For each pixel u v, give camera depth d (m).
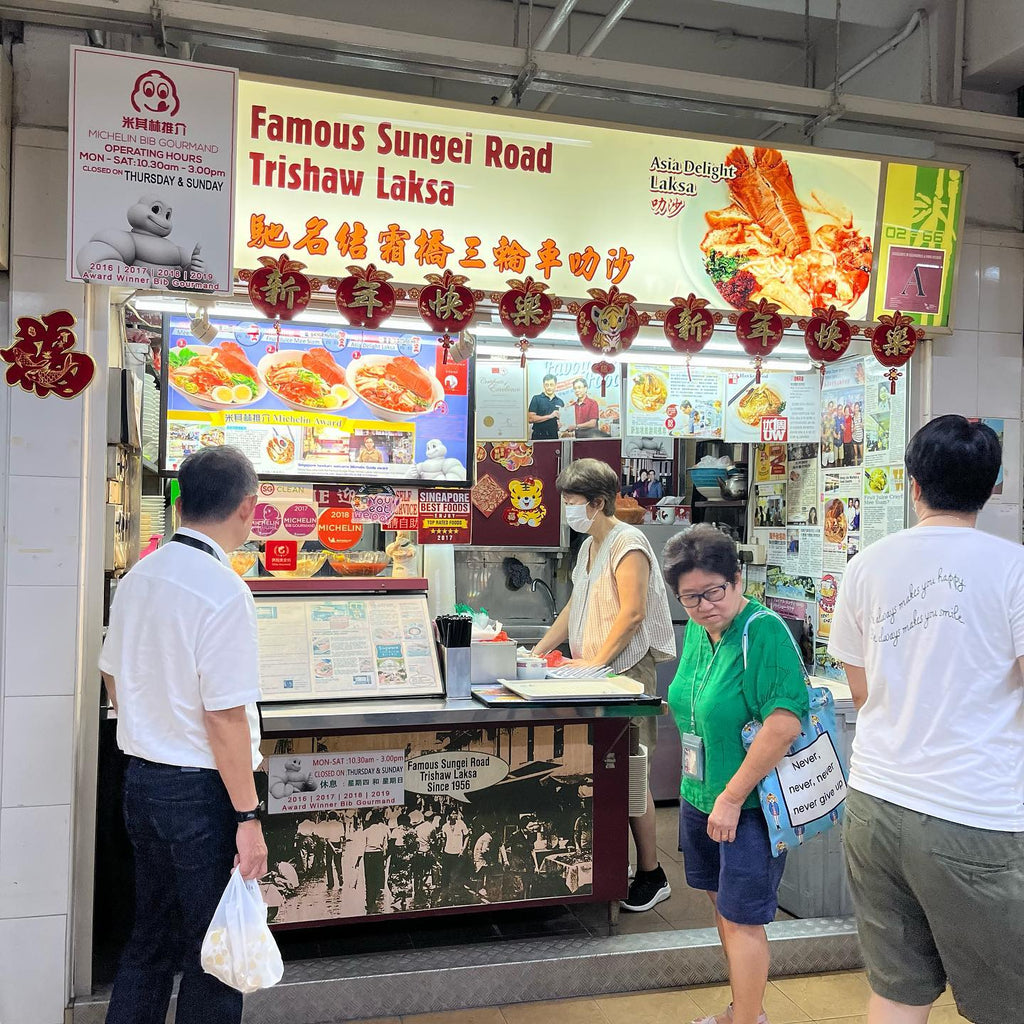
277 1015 2.75
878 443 3.83
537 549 5.27
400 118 2.86
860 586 2.08
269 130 2.76
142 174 2.62
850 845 2.01
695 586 2.38
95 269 2.59
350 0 4.47
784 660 2.33
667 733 4.97
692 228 3.17
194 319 2.88
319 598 3.23
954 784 1.82
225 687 2.08
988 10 3.56
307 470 3.58
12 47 2.71
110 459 3.06
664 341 3.76
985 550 1.90
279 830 2.94
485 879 3.11
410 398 3.68
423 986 2.84
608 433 4.07
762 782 2.33
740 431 4.07
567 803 3.19
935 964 1.96
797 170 3.24
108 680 2.31
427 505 3.81
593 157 3.05
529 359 3.97
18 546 2.67
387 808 3.02
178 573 2.13
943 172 3.37
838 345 3.29
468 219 2.96
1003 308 3.61
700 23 4.76
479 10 4.63
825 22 4.70
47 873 2.66
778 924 3.24
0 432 2.70
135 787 2.13
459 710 2.93
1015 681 1.85
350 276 2.85
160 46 2.79
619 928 3.36
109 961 2.94
